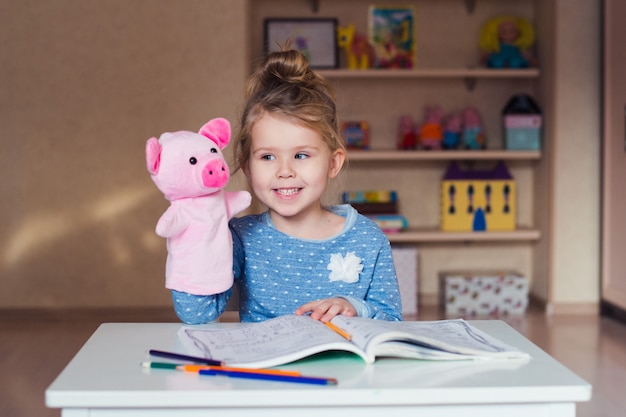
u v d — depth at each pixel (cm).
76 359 98
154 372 91
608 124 359
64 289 365
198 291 115
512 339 109
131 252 365
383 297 134
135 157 362
